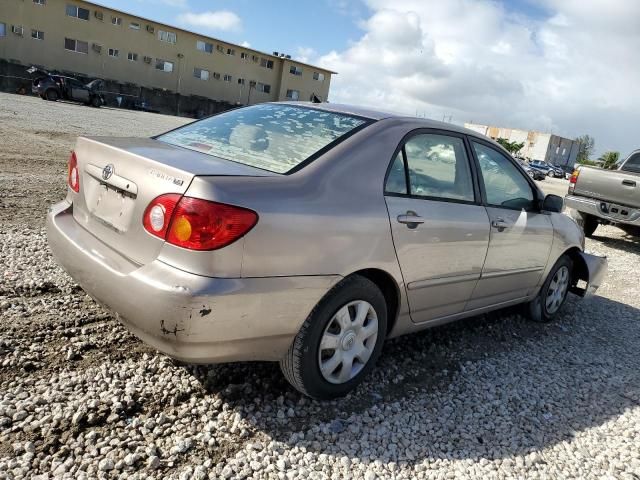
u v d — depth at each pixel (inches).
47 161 382.6
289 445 103.7
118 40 1724.9
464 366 150.1
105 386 111.2
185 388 115.6
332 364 114.7
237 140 124.5
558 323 201.8
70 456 90.8
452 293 143.7
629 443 123.3
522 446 116.0
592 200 384.5
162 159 104.2
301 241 101.4
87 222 118.0
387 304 129.8
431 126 138.9
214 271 92.3
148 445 96.5
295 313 103.5
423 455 107.8
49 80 1173.7
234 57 2021.4
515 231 160.2
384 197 119.3
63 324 133.8
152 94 1738.4
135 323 96.6
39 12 1552.7
